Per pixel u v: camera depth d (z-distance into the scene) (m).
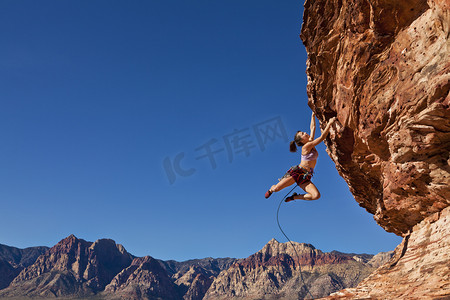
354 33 11.34
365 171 15.13
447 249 11.97
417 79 9.69
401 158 11.48
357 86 11.98
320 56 13.19
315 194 8.71
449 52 8.71
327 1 12.05
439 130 9.91
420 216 14.38
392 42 10.55
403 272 13.30
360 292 13.60
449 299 9.02
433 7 8.87
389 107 10.98
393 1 9.61
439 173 11.08
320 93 14.23
